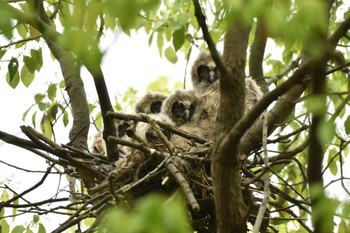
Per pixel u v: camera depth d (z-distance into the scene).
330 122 6.46
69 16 6.35
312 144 6.55
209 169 11.31
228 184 7.61
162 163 9.94
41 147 11.42
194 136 11.56
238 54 7.77
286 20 5.62
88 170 11.53
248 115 7.13
